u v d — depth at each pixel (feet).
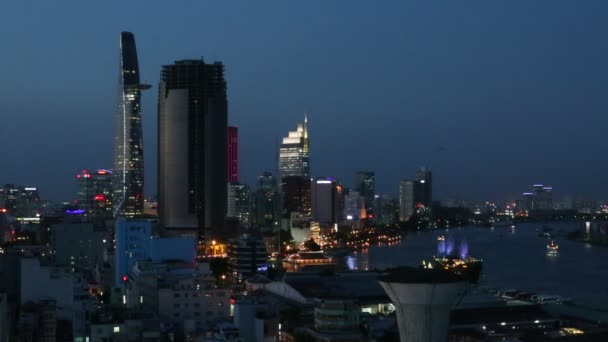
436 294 495.82
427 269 526.98
